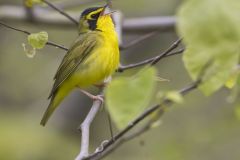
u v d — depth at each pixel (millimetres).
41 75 16656
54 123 15773
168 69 16062
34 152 14555
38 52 16422
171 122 15602
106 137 15320
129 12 16922
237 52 4633
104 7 9586
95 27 9398
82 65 9203
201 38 4465
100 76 9234
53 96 9438
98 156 6719
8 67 16812
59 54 16625
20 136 14750
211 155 15133
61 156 14750
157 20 13242
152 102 13789
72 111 16047
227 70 5039
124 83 4953
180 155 14922
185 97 15703
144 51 16688
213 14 4438
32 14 13867
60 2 14336
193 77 5082
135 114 4938
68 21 13883
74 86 9352
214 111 15828
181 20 4453
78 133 15875
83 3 14539
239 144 15281
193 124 15570
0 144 14477
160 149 14859
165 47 16734
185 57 5074
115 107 4945
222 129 15461
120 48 10469
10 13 14031
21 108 16516
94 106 8289
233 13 4438
